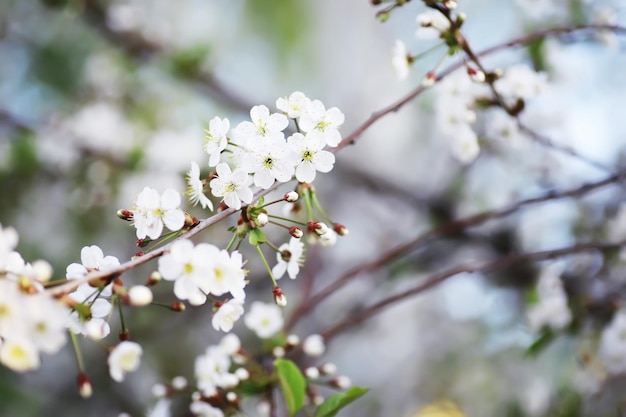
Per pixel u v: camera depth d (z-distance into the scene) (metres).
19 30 1.92
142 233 0.95
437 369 2.09
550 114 1.23
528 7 1.23
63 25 1.93
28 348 0.89
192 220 0.96
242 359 1.11
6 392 1.91
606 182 1.21
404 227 2.01
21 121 1.69
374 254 1.95
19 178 1.76
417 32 1.07
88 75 1.89
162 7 1.90
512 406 1.58
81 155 1.71
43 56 1.97
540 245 1.59
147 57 1.79
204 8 2.10
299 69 2.66
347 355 2.20
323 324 1.85
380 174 2.00
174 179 1.65
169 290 1.76
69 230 1.87
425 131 2.14
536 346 1.29
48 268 0.92
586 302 1.29
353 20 2.54
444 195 1.83
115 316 1.81
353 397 1.03
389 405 2.17
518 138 1.22
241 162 0.96
